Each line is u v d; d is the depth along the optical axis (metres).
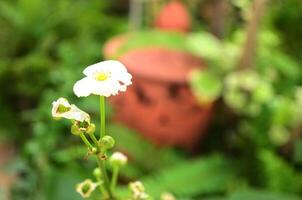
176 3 0.89
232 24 0.95
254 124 0.87
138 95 0.83
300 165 0.85
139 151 0.79
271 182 0.78
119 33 1.17
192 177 0.75
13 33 1.14
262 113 0.86
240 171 0.81
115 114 0.85
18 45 1.15
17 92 1.04
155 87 0.81
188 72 0.81
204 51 0.84
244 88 0.83
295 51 1.11
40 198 0.59
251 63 0.84
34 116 0.91
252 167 0.82
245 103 0.84
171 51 0.84
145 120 0.84
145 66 0.81
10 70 1.02
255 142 0.85
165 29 0.86
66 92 0.78
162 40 0.80
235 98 0.84
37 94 1.03
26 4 1.14
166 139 0.86
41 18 1.15
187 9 0.98
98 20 1.20
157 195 0.71
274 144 0.86
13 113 1.02
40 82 1.03
